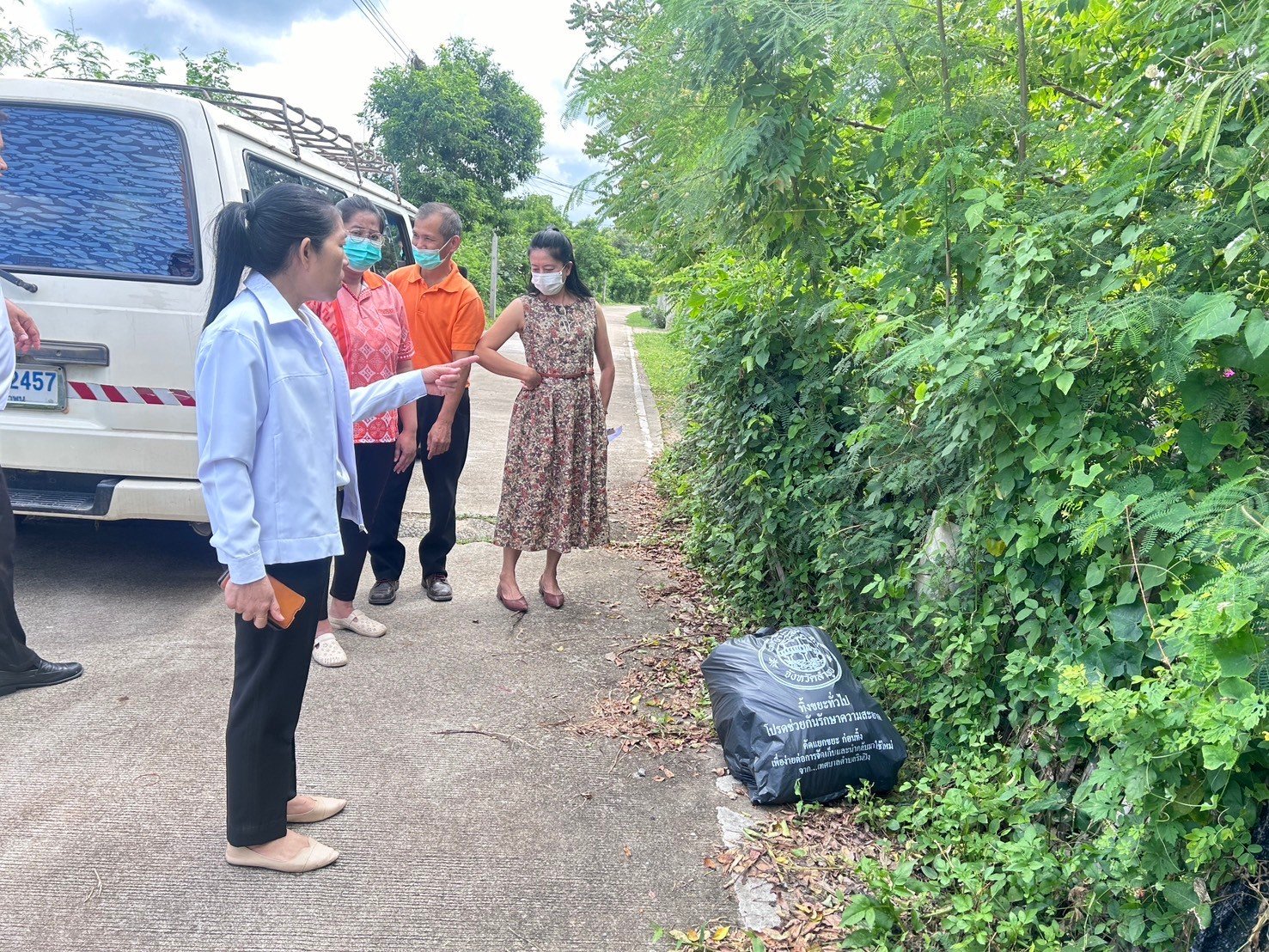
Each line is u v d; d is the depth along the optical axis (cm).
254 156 435
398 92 3014
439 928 229
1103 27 287
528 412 424
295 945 220
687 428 594
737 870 255
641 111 366
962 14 293
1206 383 211
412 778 295
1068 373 222
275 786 241
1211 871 183
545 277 411
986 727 277
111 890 233
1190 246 216
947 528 302
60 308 387
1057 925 209
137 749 298
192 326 390
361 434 375
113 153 390
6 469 404
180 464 398
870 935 221
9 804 265
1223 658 167
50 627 385
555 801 287
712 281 436
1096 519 222
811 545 380
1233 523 185
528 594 470
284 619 221
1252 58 199
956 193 274
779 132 319
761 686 298
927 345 250
